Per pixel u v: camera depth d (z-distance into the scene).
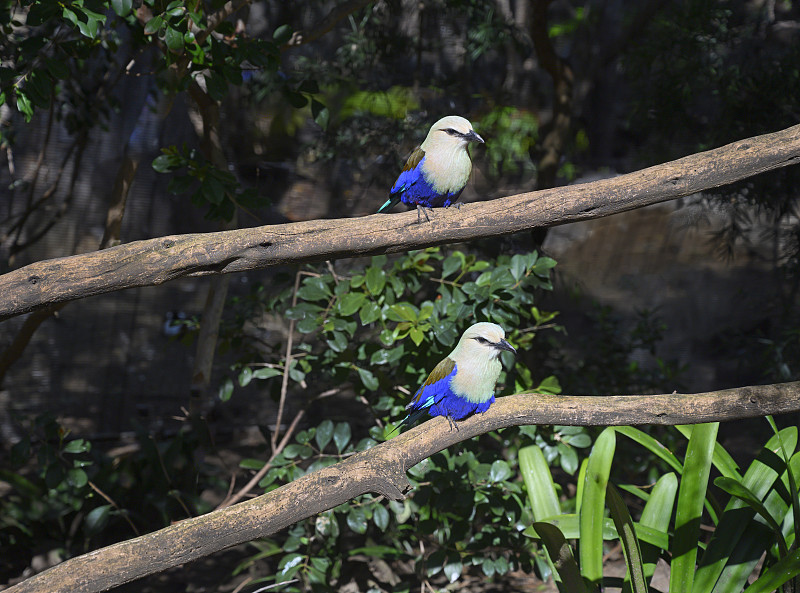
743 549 3.71
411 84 8.73
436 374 3.23
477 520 5.49
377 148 8.46
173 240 2.41
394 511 5.05
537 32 7.71
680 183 2.67
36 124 8.77
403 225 2.63
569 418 2.91
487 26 8.10
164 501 5.78
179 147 8.41
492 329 3.16
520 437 4.90
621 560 6.21
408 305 4.74
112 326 9.22
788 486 3.87
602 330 7.45
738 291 9.23
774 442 4.13
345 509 4.96
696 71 7.00
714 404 2.84
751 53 7.28
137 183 9.55
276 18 9.20
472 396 3.15
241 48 4.27
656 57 7.44
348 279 5.28
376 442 5.08
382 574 5.77
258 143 9.84
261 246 2.48
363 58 8.11
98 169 9.27
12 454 5.11
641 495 4.56
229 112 9.51
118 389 8.88
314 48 9.10
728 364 9.65
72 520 6.34
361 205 10.21
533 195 2.69
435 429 2.87
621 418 2.90
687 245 12.38
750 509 3.81
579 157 11.72
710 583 3.62
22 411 8.44
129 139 5.33
